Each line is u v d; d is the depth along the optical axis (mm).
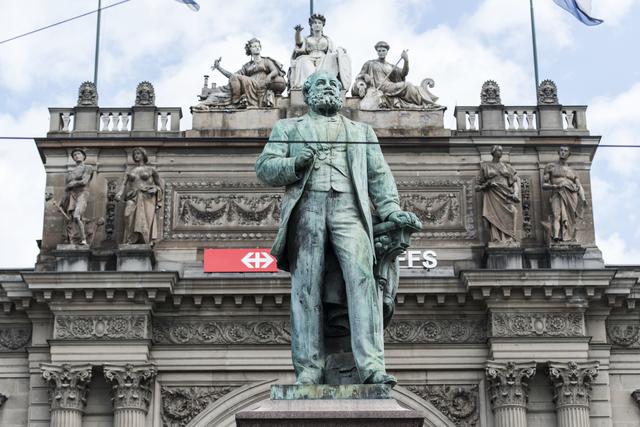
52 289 37094
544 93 40250
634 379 38250
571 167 39969
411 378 37312
